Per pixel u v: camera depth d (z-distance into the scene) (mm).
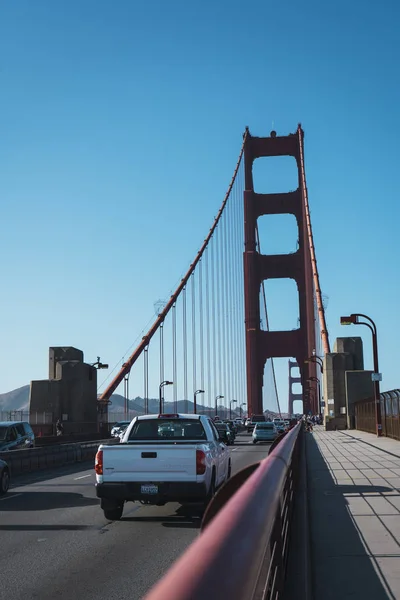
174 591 1368
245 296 116500
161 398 73562
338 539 8445
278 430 53625
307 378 116438
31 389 54938
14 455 23844
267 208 118562
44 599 6730
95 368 58438
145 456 11461
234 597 1575
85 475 23203
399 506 11336
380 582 6262
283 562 5156
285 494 6633
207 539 1707
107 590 7109
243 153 119875
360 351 72250
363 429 54406
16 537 10484
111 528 11352
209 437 13297
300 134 119500
